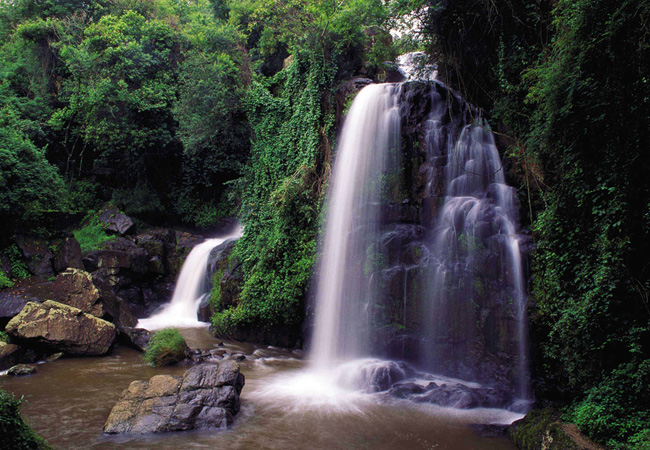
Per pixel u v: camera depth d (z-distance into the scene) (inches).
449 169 549.3
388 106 598.9
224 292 685.9
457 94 608.7
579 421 282.7
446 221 518.0
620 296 305.7
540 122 398.0
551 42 445.7
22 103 964.6
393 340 500.1
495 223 482.9
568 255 362.9
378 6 673.6
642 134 306.8
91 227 858.8
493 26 524.1
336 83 705.0
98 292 611.8
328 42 705.6
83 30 991.0
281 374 479.2
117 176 1032.8
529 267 440.5
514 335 434.9
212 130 815.7
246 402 388.8
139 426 318.7
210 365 378.9
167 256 871.1
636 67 304.5
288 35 807.7
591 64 325.4
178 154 1034.1
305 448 301.3
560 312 363.3
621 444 252.5
